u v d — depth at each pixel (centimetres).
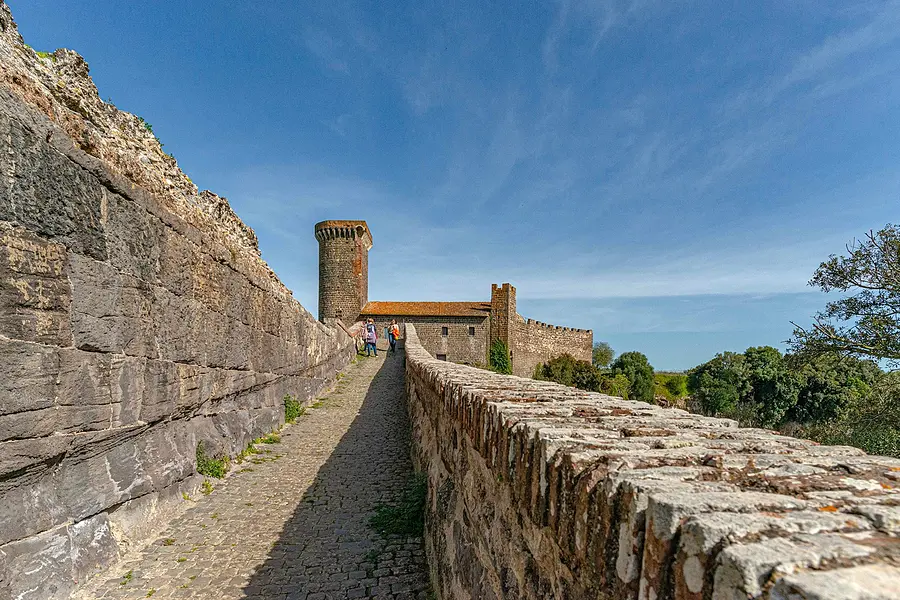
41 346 405
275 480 740
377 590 445
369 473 775
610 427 232
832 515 116
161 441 605
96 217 479
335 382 1778
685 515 116
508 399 328
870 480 150
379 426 1102
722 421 260
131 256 537
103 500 473
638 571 129
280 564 488
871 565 88
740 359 4150
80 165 458
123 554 489
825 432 1909
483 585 297
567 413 275
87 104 503
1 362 368
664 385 6412
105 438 484
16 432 378
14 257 382
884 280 1340
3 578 360
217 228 812
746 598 88
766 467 167
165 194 639
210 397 755
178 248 651
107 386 489
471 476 350
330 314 5050
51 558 401
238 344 877
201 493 665
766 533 106
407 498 622
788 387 3672
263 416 997
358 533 560
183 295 664
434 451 568
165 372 607
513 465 249
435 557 457
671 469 156
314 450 907
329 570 478
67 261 439
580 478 168
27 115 398
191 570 473
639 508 131
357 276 5078
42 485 410
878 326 1339
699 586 104
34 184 403
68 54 516
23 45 433
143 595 429
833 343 1434
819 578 82
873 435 1515
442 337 5028
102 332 482
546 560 198
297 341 1288
